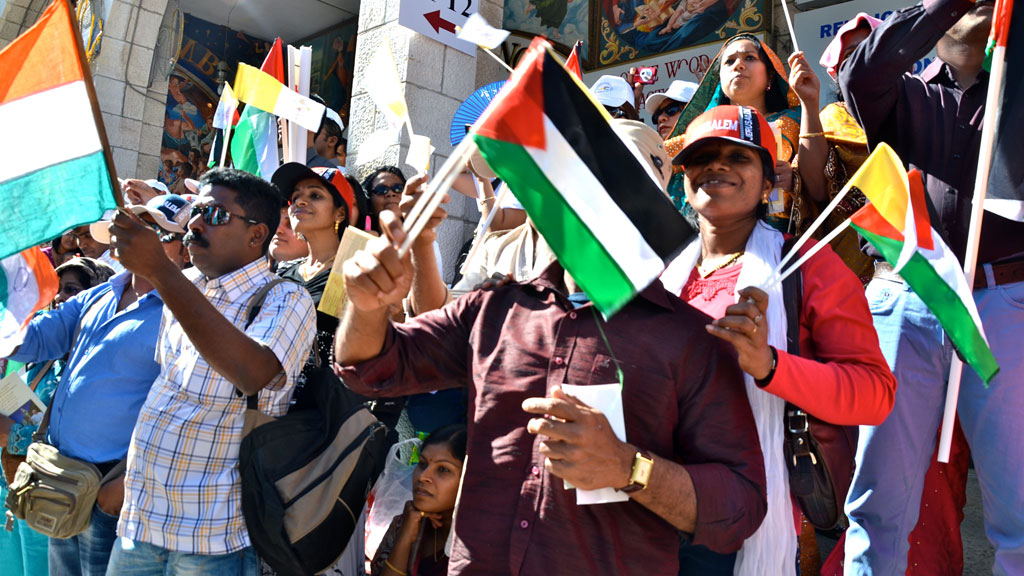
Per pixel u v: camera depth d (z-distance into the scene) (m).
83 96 2.26
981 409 2.67
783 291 2.19
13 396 3.32
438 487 2.71
